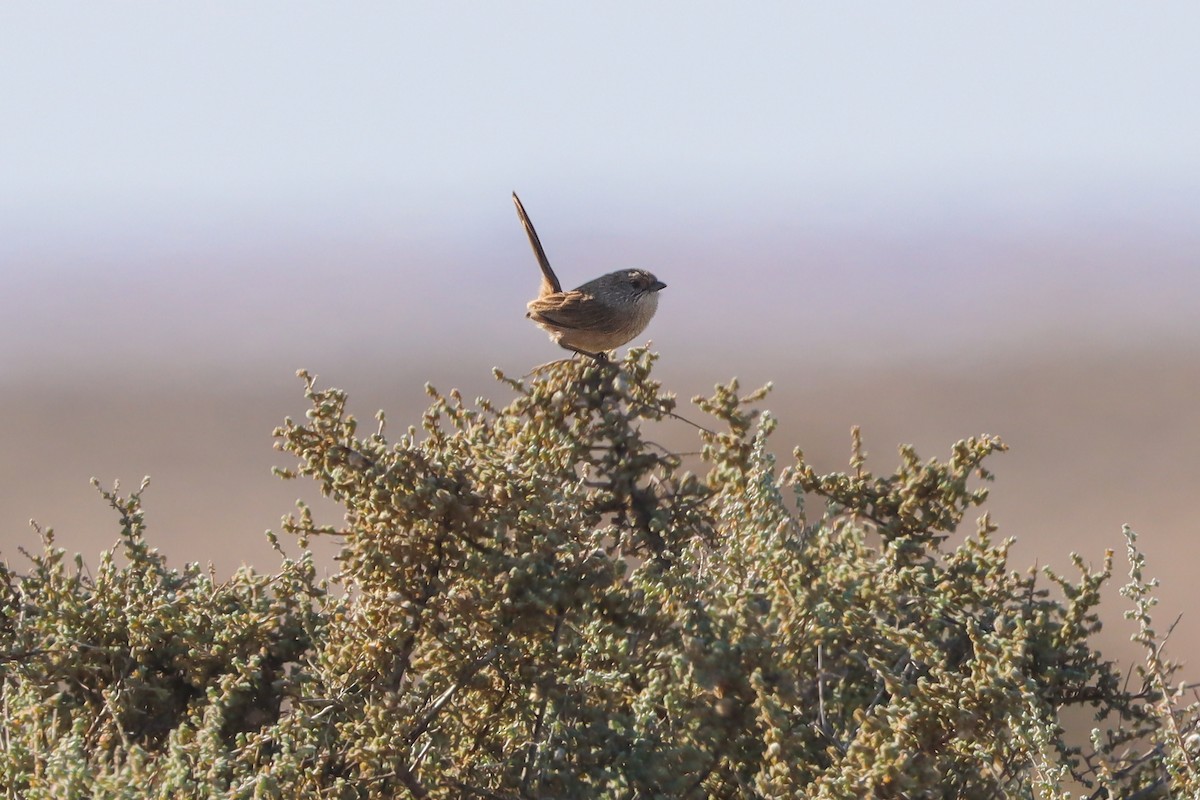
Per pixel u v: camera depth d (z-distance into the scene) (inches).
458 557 256.4
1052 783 213.9
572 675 244.7
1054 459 2256.4
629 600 255.1
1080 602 265.3
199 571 285.3
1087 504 1818.4
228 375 4215.1
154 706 260.7
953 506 287.0
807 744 233.6
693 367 4370.1
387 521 254.8
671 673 240.1
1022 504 1831.9
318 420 257.6
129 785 206.8
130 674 260.7
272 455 2492.6
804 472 293.0
